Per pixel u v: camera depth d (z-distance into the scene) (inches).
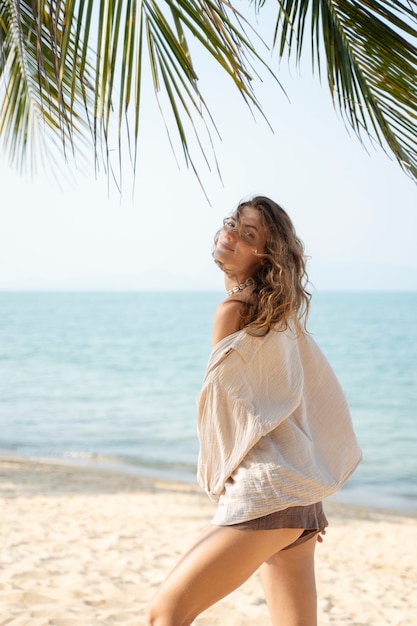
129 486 393.7
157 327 2576.3
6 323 2824.8
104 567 198.7
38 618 139.8
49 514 293.9
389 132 123.0
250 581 191.6
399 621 172.2
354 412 888.3
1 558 198.8
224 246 86.0
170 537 262.5
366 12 115.1
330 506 384.2
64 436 629.3
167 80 81.7
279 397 82.0
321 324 2482.8
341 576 224.8
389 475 502.3
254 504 77.8
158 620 78.4
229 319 83.3
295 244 86.0
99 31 77.1
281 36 120.1
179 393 1002.1
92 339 2063.2
